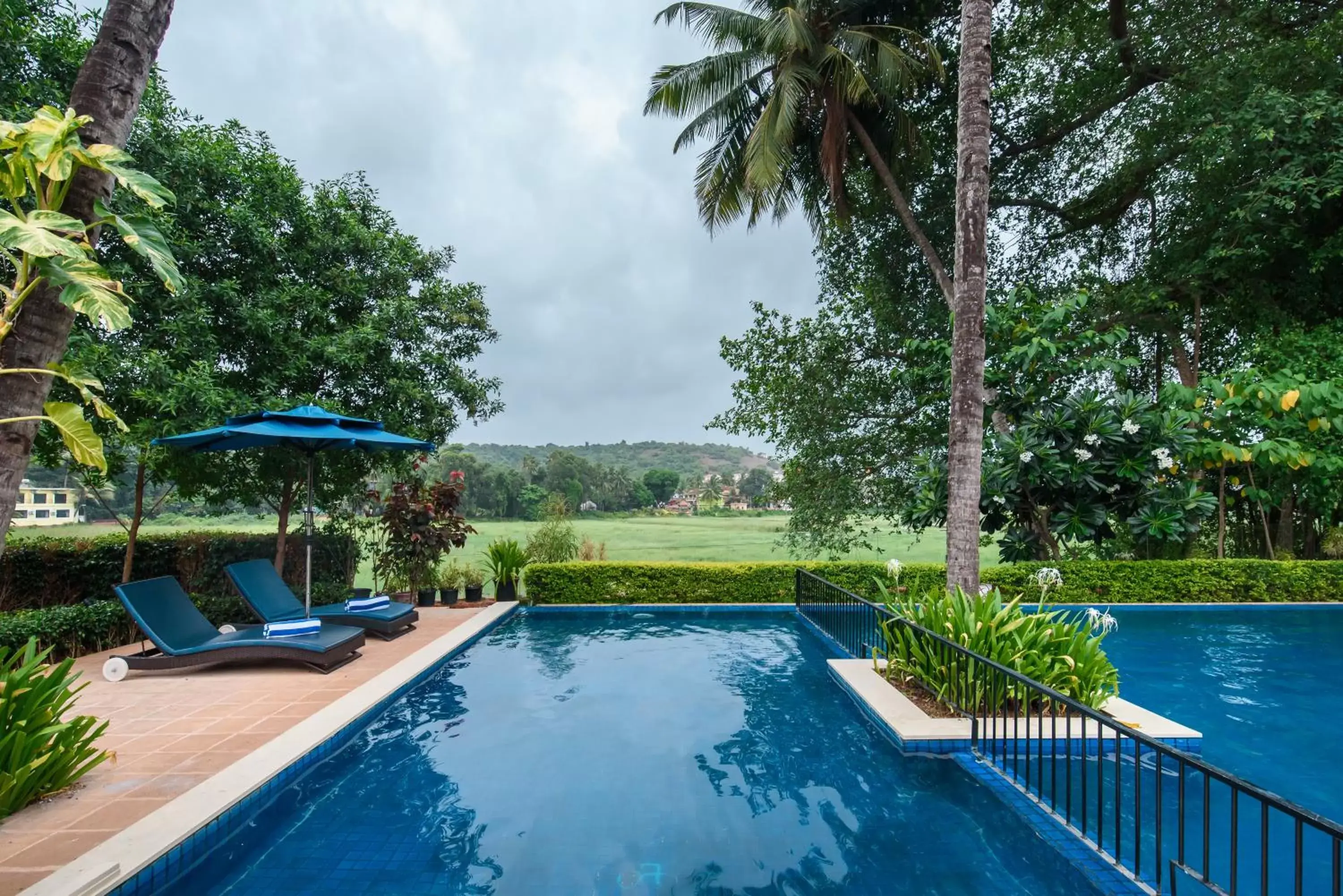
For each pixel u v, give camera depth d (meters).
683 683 6.30
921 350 10.79
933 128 12.59
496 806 3.62
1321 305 11.62
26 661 3.46
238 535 9.98
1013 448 9.14
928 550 22.83
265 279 8.62
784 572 10.76
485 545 19.77
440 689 6.02
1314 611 9.83
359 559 10.59
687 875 2.91
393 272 9.70
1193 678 6.41
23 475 2.15
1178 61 11.16
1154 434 9.12
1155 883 2.82
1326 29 10.23
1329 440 9.85
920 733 4.44
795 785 3.90
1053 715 3.49
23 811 3.13
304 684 5.60
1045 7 11.87
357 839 3.23
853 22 11.53
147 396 6.81
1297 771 4.16
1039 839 3.23
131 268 7.29
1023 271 13.51
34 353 2.18
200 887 2.79
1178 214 11.77
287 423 6.41
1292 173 9.34
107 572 8.45
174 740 4.18
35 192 2.14
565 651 7.73
